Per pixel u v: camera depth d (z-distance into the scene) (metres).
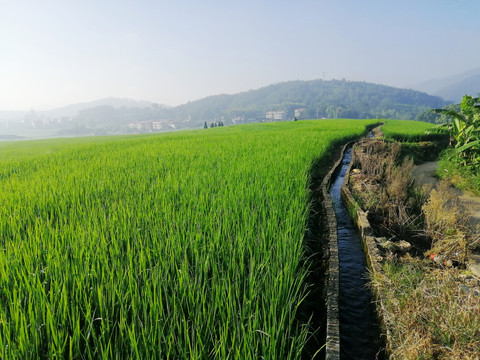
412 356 2.58
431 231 5.52
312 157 11.15
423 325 2.80
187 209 5.57
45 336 2.76
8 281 3.36
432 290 3.22
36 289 3.07
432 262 4.72
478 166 10.96
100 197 6.63
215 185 7.12
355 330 3.50
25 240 4.27
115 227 4.84
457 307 2.80
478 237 5.02
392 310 3.25
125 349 2.66
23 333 2.54
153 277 3.37
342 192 8.46
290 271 3.69
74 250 3.96
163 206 5.70
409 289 3.38
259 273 3.69
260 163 9.52
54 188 7.14
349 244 5.68
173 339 2.63
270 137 18.78
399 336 2.83
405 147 17.98
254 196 6.39
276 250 4.23
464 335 2.56
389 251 4.80
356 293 4.17
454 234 5.18
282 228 4.90
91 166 10.21
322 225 6.31
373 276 4.04
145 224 4.92
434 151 19.02
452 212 5.61
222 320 2.89
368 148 15.20
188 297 3.18
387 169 10.52
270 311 2.90
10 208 5.92
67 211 5.80
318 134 20.42
